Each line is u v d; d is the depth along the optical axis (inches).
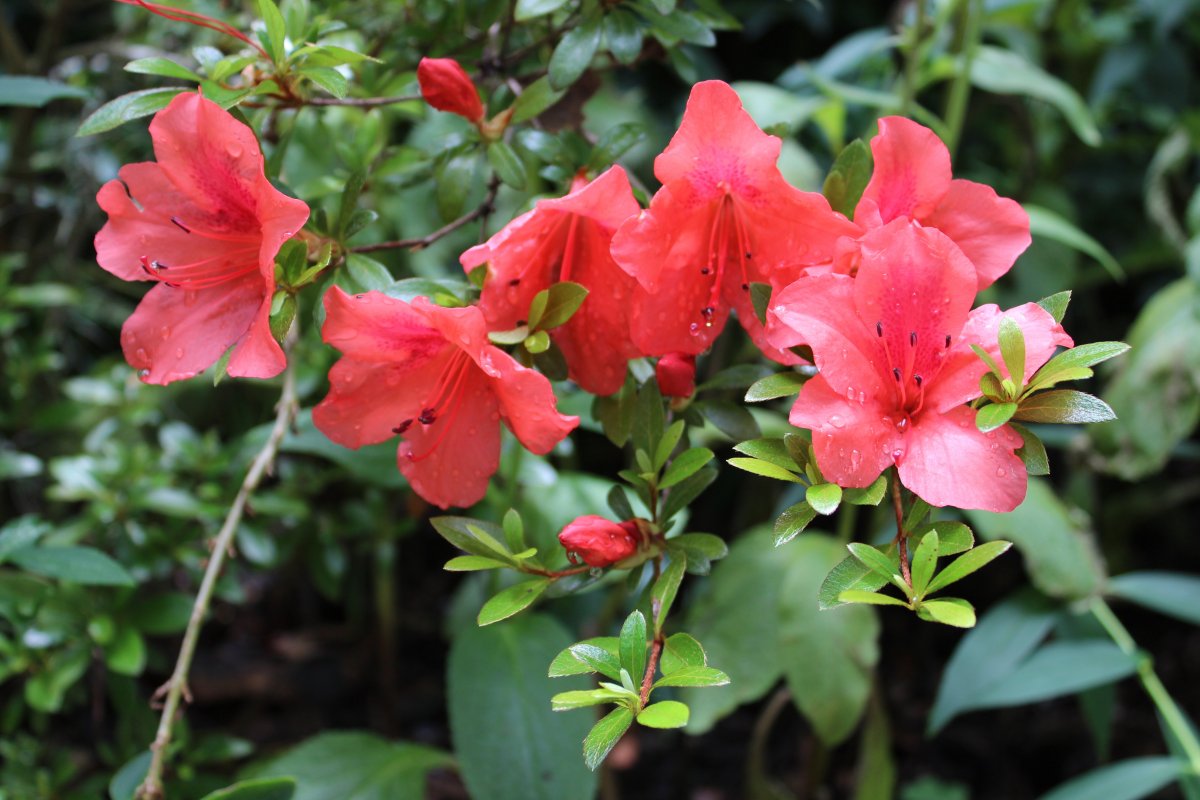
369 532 31.7
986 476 20.5
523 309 22.3
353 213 22.7
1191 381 30.7
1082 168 44.2
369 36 27.0
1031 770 37.9
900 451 20.8
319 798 27.3
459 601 32.7
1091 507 35.0
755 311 21.6
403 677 39.2
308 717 37.5
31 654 26.8
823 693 28.2
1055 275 39.0
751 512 38.5
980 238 22.2
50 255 34.8
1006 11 36.9
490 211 23.8
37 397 34.8
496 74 25.1
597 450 42.4
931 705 39.6
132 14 32.7
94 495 28.1
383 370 22.2
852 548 20.3
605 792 31.2
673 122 43.3
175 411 35.5
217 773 34.9
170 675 37.0
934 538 20.2
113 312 37.7
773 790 31.9
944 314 20.9
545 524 28.8
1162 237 40.7
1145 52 39.6
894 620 41.6
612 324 22.5
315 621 40.8
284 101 23.2
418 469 22.5
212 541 25.2
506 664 27.1
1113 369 34.1
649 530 22.0
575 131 24.7
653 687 20.4
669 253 22.0
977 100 38.6
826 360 20.6
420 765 27.8
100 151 33.4
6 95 24.6
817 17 43.7
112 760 28.0
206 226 22.3
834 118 32.0
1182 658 41.1
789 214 21.7
